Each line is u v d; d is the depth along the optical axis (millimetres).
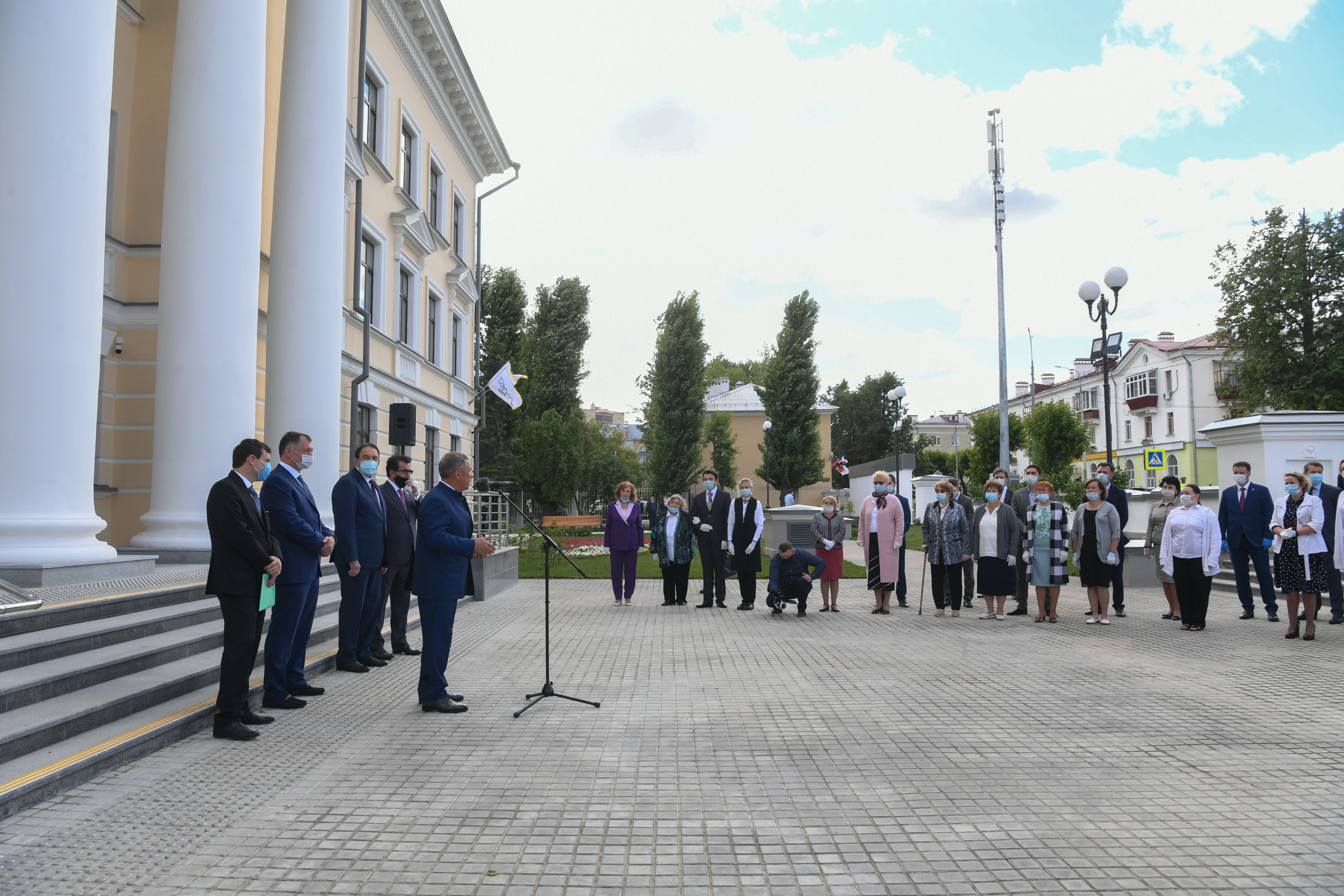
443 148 22281
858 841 3617
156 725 5020
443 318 22500
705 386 45375
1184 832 3719
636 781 4438
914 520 38688
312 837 3645
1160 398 55750
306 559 6168
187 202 9422
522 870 3312
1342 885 3195
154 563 8562
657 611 12273
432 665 5992
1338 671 7551
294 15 11477
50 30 7320
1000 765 4730
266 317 12516
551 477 40875
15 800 3879
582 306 50188
